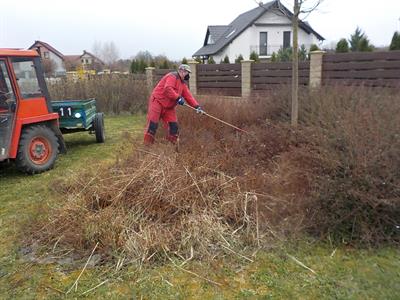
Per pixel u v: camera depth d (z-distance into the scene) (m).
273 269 2.54
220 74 11.73
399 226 2.74
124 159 4.18
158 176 3.31
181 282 2.43
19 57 4.77
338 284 2.34
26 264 2.70
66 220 3.09
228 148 4.40
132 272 2.53
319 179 2.99
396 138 2.91
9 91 4.68
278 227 3.00
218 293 2.32
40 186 4.44
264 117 5.86
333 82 7.35
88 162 5.56
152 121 5.21
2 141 4.64
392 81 7.09
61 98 11.71
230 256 2.70
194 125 5.61
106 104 11.91
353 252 2.69
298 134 4.17
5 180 4.80
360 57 7.61
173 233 2.89
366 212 2.78
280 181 3.35
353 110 3.93
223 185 3.38
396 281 2.32
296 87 4.80
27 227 3.18
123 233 2.84
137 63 15.79
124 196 3.21
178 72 5.23
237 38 26.78
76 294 2.35
